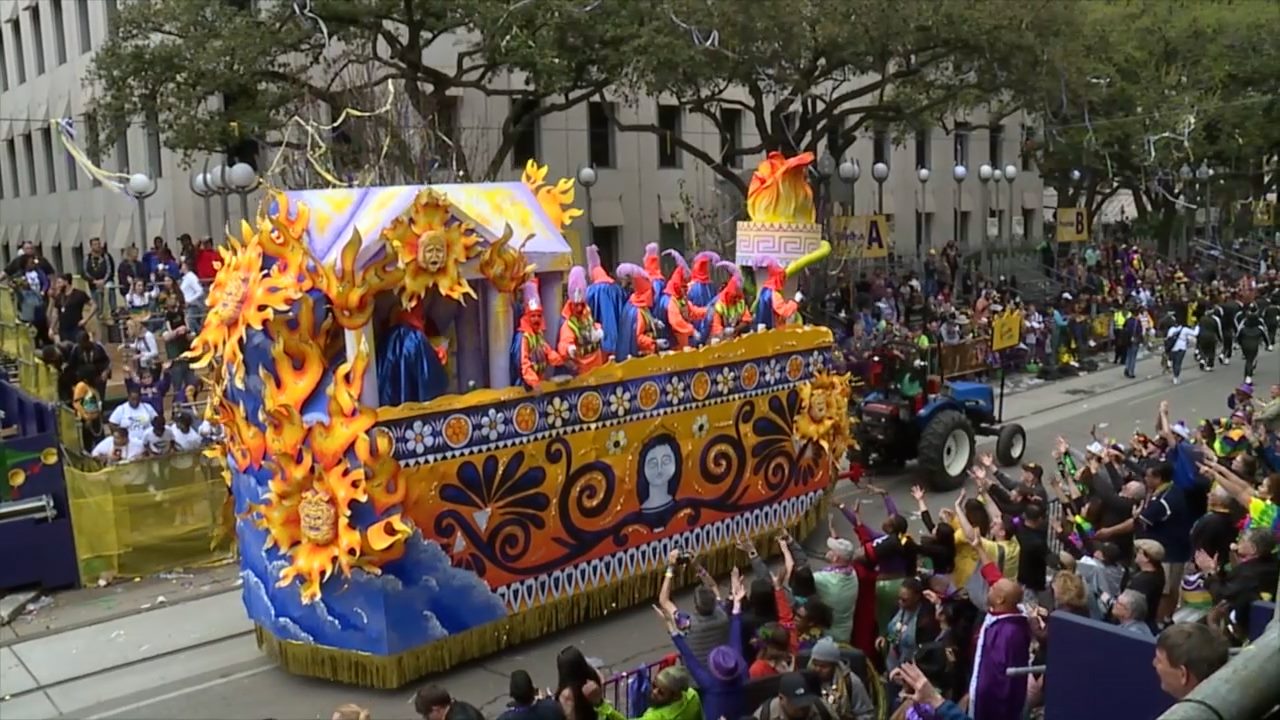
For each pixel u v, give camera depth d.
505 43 19.75
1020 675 6.15
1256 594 6.67
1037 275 35.75
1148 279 32.56
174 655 9.80
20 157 34.66
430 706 6.04
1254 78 30.98
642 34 20.47
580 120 30.19
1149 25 30.53
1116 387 22.67
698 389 10.84
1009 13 21.28
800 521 12.17
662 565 10.62
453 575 8.98
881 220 25.56
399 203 8.50
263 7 22.97
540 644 9.73
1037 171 42.75
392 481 8.47
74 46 28.77
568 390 9.67
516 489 9.34
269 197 8.77
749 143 34.06
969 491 15.03
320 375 8.56
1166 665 3.91
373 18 20.36
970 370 22.52
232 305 8.84
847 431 12.83
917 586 7.36
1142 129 29.39
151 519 11.99
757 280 12.56
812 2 21.11
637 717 6.85
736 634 7.22
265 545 9.11
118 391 17.31
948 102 26.50
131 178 18.81
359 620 8.72
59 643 10.12
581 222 30.22
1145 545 7.55
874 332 21.56
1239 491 8.07
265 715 8.46
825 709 5.42
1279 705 2.67
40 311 18.09
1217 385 22.64
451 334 9.22
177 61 19.12
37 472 11.52
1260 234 47.59
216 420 9.58
